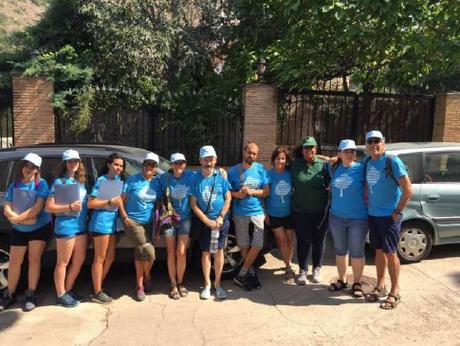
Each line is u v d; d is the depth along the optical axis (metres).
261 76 12.15
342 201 5.16
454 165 6.44
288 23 11.62
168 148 11.66
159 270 6.12
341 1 8.95
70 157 4.86
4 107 11.07
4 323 4.52
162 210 5.11
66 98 11.10
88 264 5.56
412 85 11.96
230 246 5.66
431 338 4.19
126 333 4.29
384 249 4.93
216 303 5.02
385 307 4.83
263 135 10.84
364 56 10.38
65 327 4.42
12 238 4.89
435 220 6.25
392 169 4.83
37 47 12.78
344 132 11.36
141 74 12.49
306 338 4.19
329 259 6.62
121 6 12.40
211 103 11.73
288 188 5.59
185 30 13.47
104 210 4.96
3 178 5.36
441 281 5.62
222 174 5.28
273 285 5.57
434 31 8.91
